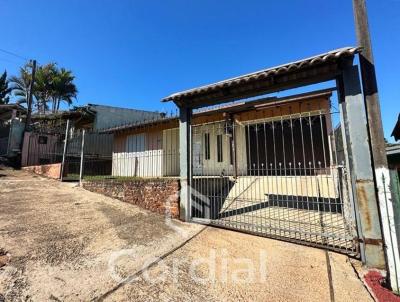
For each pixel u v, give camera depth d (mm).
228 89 5383
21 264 3441
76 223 5227
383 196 3527
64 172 9766
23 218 5219
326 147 8453
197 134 9984
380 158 3668
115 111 20344
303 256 4094
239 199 7102
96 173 13625
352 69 4102
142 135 13461
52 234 4551
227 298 3000
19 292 2852
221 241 4754
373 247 3715
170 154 10578
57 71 33938
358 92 4016
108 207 6578
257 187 7734
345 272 3584
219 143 9734
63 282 3127
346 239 4164
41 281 3102
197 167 9195
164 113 15234
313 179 7410
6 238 4180
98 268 3539
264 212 6230
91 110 19219
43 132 14461
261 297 3025
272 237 4871
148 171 12180
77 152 14812
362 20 4098
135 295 2971
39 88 32062
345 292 3119
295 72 4582
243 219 5816
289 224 5383
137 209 6621
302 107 8617
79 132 15383
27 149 13531
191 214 5973
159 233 5082
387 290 3176
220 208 6777
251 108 7988
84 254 3930
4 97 30125
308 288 3211
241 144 9547
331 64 4234
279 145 9359
